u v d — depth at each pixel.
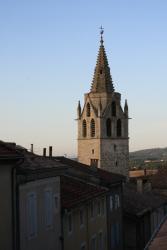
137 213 54.84
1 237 23.02
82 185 41.62
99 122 104.56
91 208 40.81
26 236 25.67
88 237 39.09
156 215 64.44
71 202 33.72
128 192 63.03
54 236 30.31
